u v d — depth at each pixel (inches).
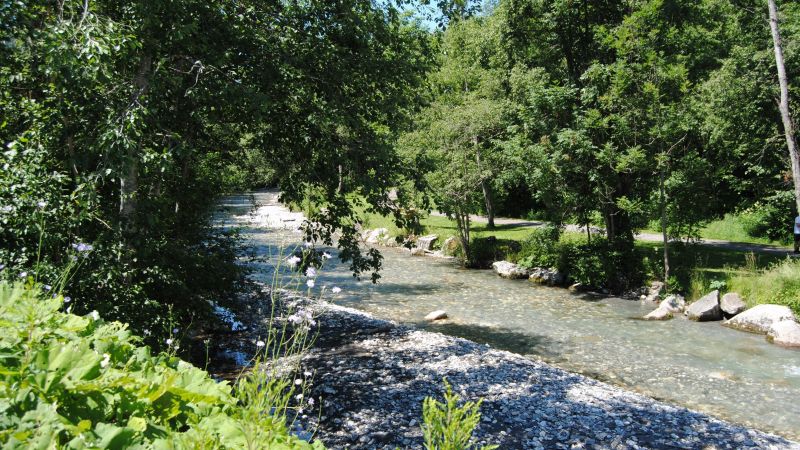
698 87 854.5
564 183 784.3
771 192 1026.1
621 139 729.6
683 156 716.7
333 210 398.9
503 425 298.8
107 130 248.4
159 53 308.2
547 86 853.8
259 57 342.3
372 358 410.9
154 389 92.1
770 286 606.9
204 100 323.6
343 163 374.3
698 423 312.5
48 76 260.7
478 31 1080.8
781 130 869.8
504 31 905.5
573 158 758.5
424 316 611.2
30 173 228.8
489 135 956.6
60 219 241.3
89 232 272.4
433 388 349.1
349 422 290.0
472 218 1528.1
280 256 175.2
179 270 329.4
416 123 924.6
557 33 877.2
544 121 807.1
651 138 700.0
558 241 867.4
